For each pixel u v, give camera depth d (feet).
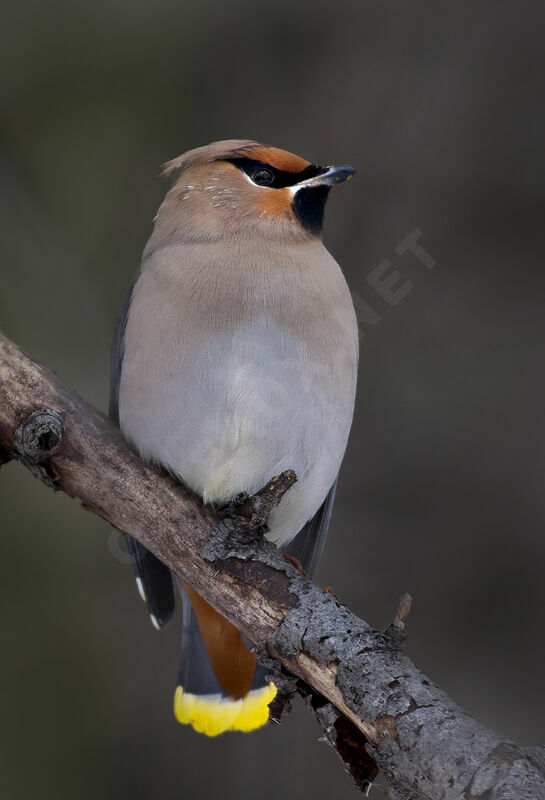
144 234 37.29
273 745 32.91
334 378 26.00
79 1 38.65
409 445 33.42
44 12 38.63
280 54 37.68
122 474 23.30
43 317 36.27
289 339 25.39
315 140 36.60
